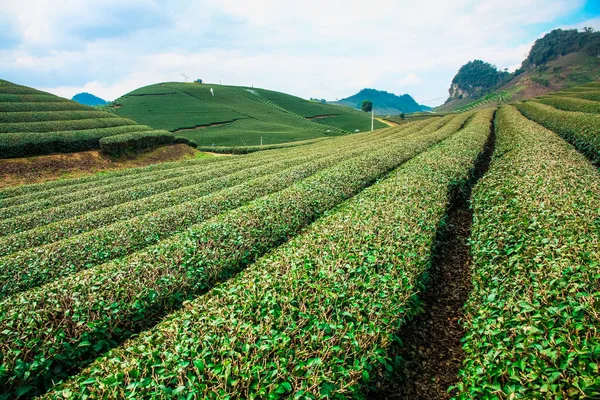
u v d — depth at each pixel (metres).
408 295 6.62
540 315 4.73
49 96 63.59
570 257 5.84
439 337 7.02
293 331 5.40
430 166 16.67
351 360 5.04
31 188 30.45
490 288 6.76
